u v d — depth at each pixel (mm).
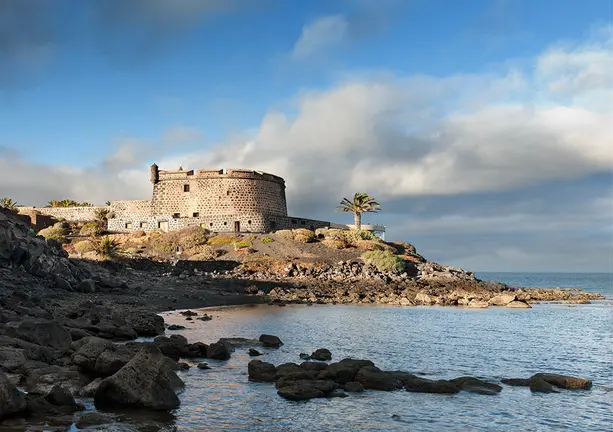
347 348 28266
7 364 17828
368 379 19406
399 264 79250
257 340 28844
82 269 51406
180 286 59156
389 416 16109
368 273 75812
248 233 89812
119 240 85562
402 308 53344
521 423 15820
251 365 20375
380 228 108875
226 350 24375
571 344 31141
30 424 13352
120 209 97188
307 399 17625
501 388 19703
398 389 19266
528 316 48000
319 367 20953
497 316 47438
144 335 29422
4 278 40219
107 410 15195
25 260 44594
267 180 98250
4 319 25453
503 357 26609
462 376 21938
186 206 94625
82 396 16203
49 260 46719
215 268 73000
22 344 20219
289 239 86438
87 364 18594
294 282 68375
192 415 15391
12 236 45250
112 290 48656
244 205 94062
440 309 53562
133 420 14516
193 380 19688
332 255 82188
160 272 69375
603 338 33812
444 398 18250
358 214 101500
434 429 15086
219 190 93812
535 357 26828
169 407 15969
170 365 21141
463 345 29906
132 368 16156
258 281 66062
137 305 43344
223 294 57406
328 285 68125
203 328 34312
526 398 18484
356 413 16312
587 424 15852
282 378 19234
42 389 15914
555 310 56094
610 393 19344
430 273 80438
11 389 13852
